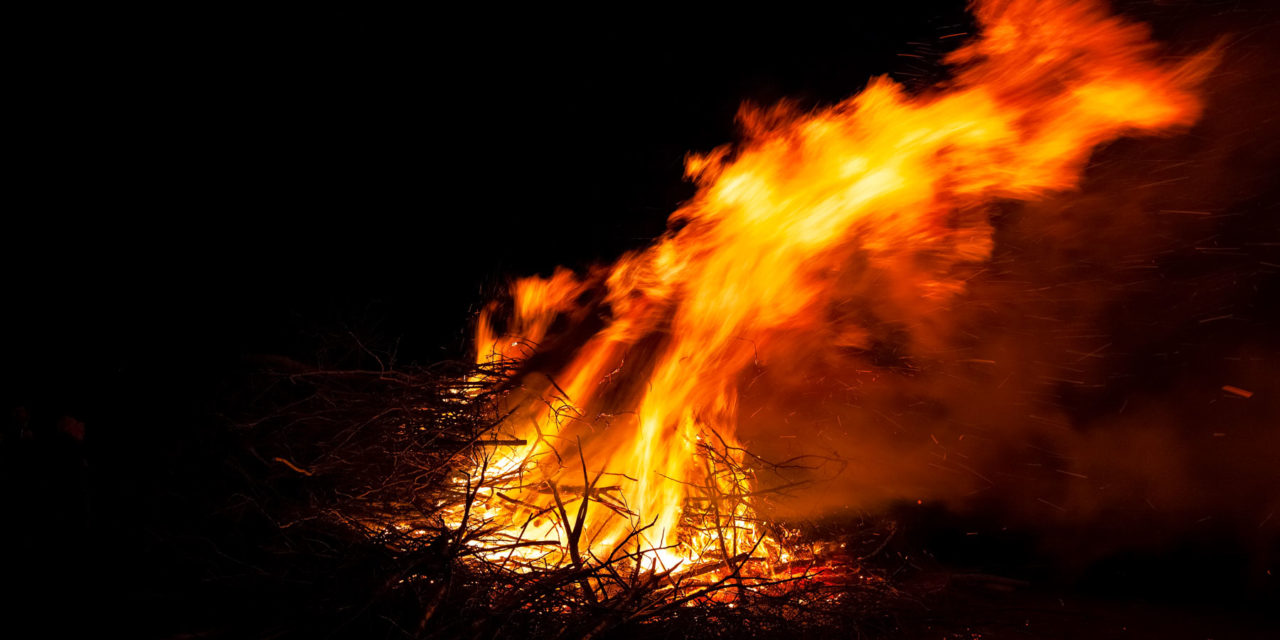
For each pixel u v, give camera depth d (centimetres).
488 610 308
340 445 407
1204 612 342
